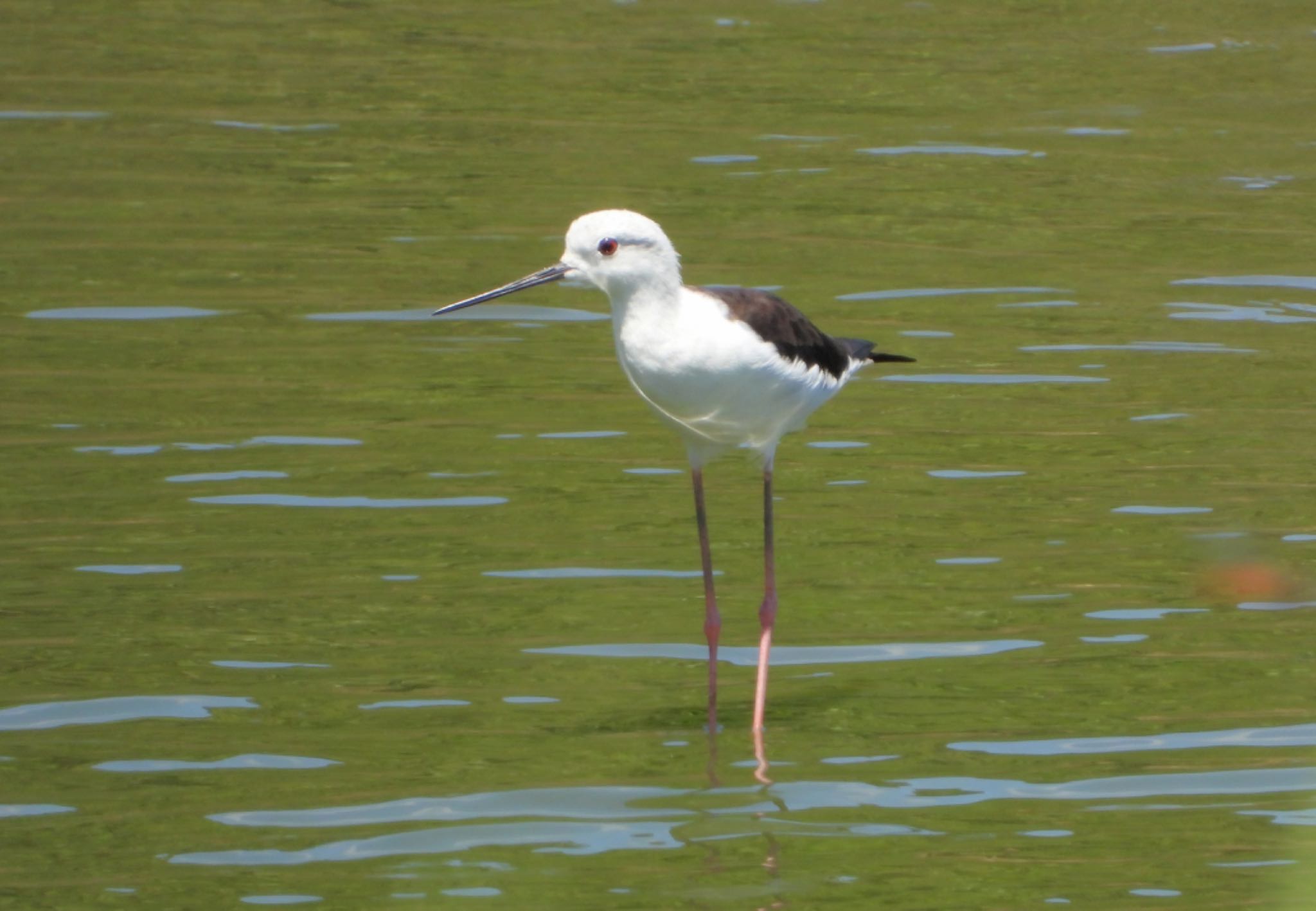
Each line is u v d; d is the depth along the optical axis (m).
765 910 8.44
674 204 20.03
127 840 9.09
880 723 10.39
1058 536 12.79
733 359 10.05
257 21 27.66
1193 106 23.88
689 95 24.20
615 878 8.75
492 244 18.80
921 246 18.95
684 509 13.38
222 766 9.82
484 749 10.08
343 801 9.49
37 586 11.84
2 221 19.19
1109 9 28.81
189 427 14.52
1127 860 8.87
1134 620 11.58
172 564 12.23
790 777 9.77
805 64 25.67
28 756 9.88
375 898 8.55
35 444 14.09
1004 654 11.19
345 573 12.20
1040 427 14.77
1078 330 16.81
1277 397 15.29
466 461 14.08
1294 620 11.55
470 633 11.45
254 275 17.91
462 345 16.53
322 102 23.67
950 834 9.16
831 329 16.55
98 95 23.67
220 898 8.54
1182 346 16.47
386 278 17.88
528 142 22.22
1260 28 27.62
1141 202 20.44
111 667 10.88
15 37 26.30
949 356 16.20
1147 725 10.26
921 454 14.31
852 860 8.91
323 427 14.62
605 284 10.07
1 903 8.47
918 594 11.98
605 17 28.20
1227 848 8.97
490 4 28.84
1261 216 19.97
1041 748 10.05
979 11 28.67
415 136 22.36
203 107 23.33
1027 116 23.47
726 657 11.27
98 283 17.56
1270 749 9.98
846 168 21.44
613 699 10.72
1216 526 12.88
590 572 12.32
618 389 15.68
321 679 10.83
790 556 12.55
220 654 11.09
